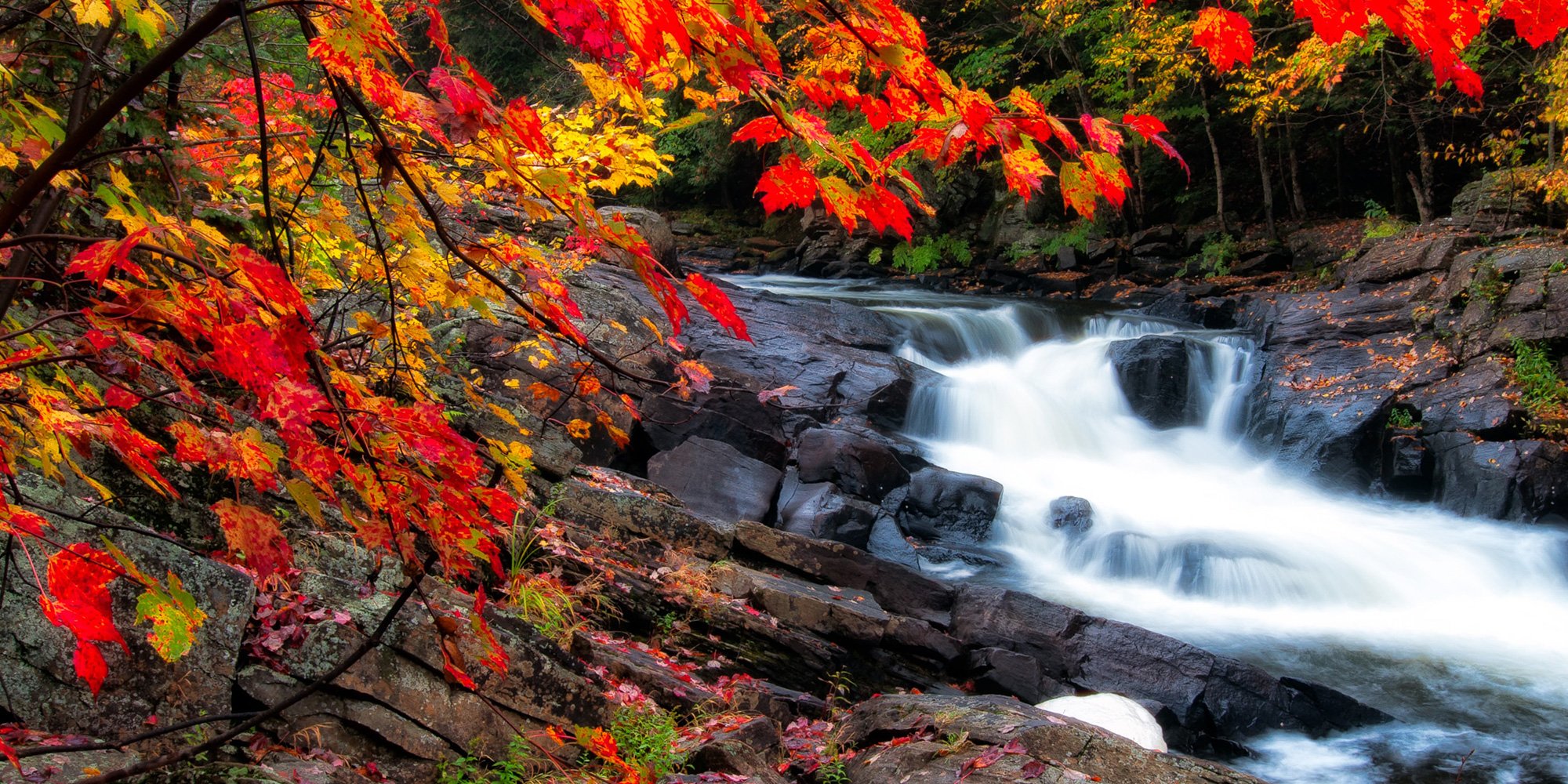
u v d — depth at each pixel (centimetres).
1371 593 916
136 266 105
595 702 406
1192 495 1154
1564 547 973
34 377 141
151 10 150
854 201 101
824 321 1322
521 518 556
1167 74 1662
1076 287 1986
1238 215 2189
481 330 715
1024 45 2109
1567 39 1189
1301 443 1240
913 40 90
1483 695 732
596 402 792
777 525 874
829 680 611
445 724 360
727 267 2348
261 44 297
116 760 274
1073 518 994
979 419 1236
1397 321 1352
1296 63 1381
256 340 91
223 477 356
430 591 395
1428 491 1166
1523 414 1125
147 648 295
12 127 135
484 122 91
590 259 476
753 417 953
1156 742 539
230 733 106
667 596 595
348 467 107
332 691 338
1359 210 2116
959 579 893
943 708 480
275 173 188
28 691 275
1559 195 1304
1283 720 673
